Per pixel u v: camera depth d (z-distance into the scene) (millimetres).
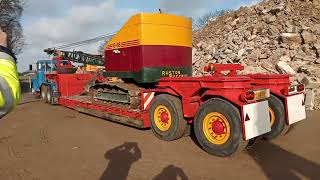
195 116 6719
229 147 6109
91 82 11492
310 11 16422
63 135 8625
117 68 9531
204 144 6547
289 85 7672
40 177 5562
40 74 17766
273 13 17344
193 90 6988
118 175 5527
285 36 14570
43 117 11719
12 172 5852
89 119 10844
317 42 14031
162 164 6031
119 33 9406
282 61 13258
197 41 20406
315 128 8375
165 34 8820
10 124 10570
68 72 15609
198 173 5543
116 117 9383
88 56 17109
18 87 1956
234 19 19656
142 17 8586
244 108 5961
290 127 8094
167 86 7613
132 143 7535
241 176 5371
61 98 14070
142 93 8305
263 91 6359
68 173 5711
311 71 12258
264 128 6359
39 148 7414
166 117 7574
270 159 6188
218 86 6359
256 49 14891
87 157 6594
